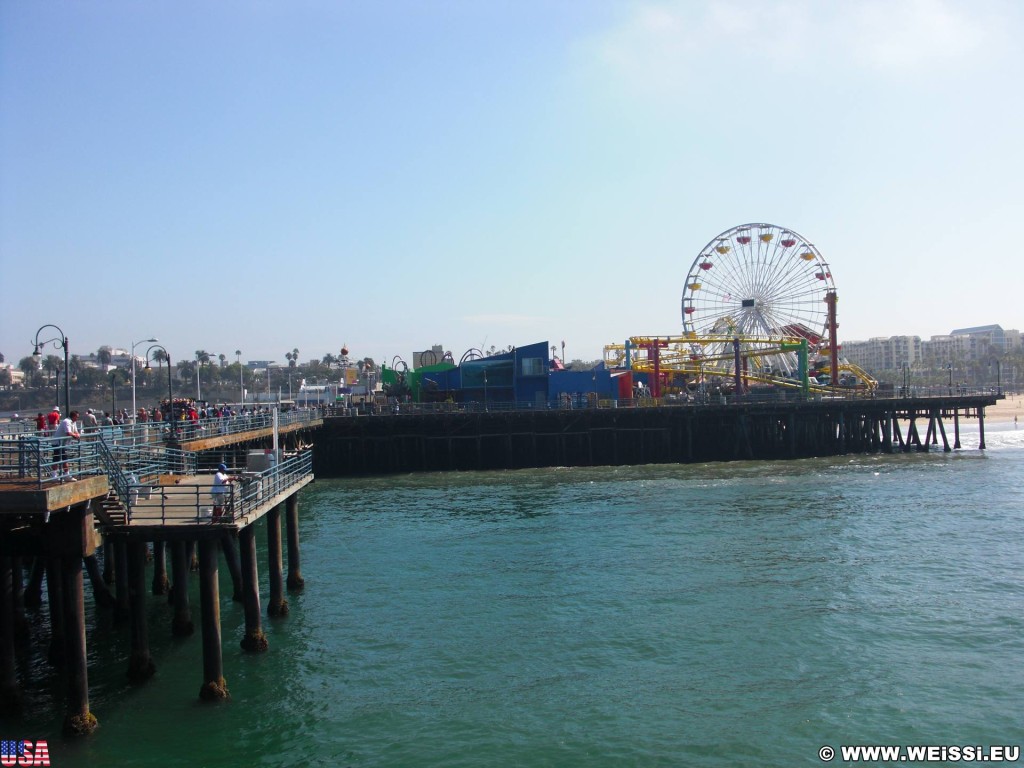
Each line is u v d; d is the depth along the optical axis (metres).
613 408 80.25
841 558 39.59
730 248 106.12
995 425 146.75
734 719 23.20
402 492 63.34
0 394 143.00
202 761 21.08
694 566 38.38
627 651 28.14
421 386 93.88
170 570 40.91
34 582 33.22
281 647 28.66
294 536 35.53
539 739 22.25
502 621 31.28
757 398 91.50
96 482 20.86
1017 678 25.64
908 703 24.05
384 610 32.75
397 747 21.86
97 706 23.80
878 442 90.94
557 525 48.25
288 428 59.47
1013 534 44.50
